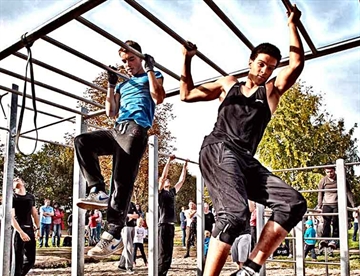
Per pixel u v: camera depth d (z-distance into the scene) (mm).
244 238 6352
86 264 10836
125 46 2945
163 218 6473
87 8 2193
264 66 2420
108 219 3447
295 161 20062
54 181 26547
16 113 4152
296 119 20453
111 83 3615
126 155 3381
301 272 6125
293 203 2162
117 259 12062
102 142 3512
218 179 2193
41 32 2371
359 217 6609
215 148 2293
